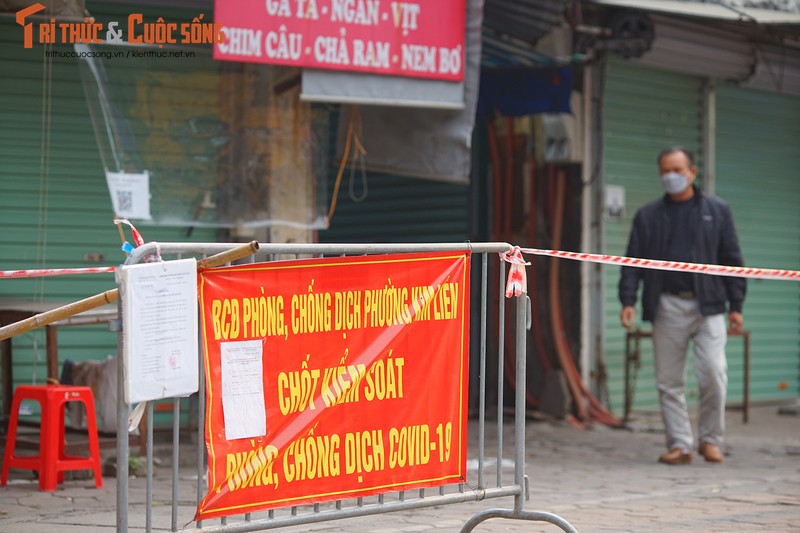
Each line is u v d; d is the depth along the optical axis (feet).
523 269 27.71
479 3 47.19
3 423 45.57
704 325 48.14
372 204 68.03
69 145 48.88
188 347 22.21
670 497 39.06
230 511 23.07
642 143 65.36
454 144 48.73
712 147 69.36
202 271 22.59
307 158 48.80
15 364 47.75
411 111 49.73
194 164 46.57
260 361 23.43
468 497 26.68
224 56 43.24
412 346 25.84
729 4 60.34
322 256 25.68
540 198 62.54
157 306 21.70
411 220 66.28
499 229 63.46
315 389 24.22
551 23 50.37
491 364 63.05
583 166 61.82
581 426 59.57
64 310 23.18
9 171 48.14
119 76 45.24
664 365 48.73
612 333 63.36
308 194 48.93
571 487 41.19
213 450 22.75
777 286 73.82
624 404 63.52
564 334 61.77
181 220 46.44
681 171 47.98
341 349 24.64
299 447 24.03
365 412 25.05
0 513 33.65
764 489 41.06
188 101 46.32
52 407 37.76
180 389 22.13
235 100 47.11
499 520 34.06
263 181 47.75
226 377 22.91
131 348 21.29
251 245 21.91
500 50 55.21
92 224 49.19
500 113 60.18
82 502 35.68
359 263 24.90
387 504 25.43
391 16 45.57
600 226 62.44
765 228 72.95
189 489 38.55
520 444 27.66
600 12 59.06
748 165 71.92
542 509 36.22
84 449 40.37
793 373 74.38
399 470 25.64
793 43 69.67
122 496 21.40
